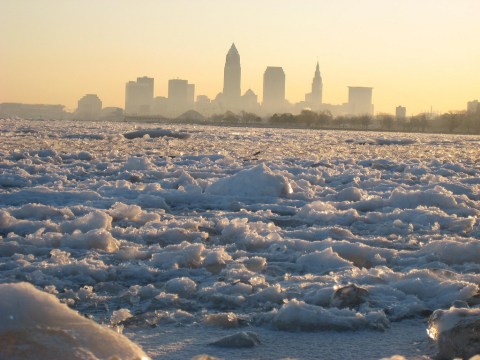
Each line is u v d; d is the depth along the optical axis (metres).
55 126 82.00
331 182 20.92
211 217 13.30
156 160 28.17
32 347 3.67
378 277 7.97
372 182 19.59
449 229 12.40
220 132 73.69
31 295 3.89
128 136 52.94
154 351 5.61
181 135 54.16
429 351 5.50
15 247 9.46
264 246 10.14
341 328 6.17
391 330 6.22
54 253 9.19
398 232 11.97
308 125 173.62
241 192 16.34
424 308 6.79
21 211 12.79
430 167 27.23
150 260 9.02
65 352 3.67
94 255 9.38
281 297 7.18
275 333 6.12
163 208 14.52
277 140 55.78
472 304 7.01
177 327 6.34
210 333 6.15
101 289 7.74
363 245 9.79
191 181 18.36
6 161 24.80
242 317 6.54
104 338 3.81
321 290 7.13
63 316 3.87
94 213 11.27
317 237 11.14
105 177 20.91
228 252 9.83
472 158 37.12
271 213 13.81
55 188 17.00
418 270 8.12
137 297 7.33
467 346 5.16
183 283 7.66
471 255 9.38
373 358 5.40
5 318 3.75
